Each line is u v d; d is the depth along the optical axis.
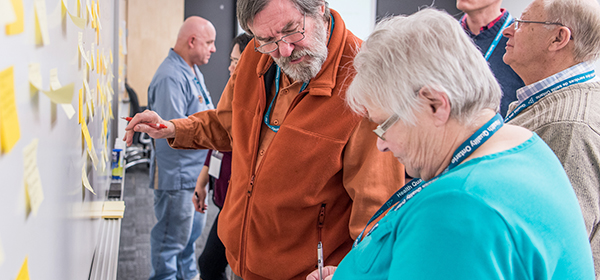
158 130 1.55
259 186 1.38
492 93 0.68
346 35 1.34
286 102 1.41
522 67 1.23
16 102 0.45
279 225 1.37
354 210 1.29
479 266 0.58
